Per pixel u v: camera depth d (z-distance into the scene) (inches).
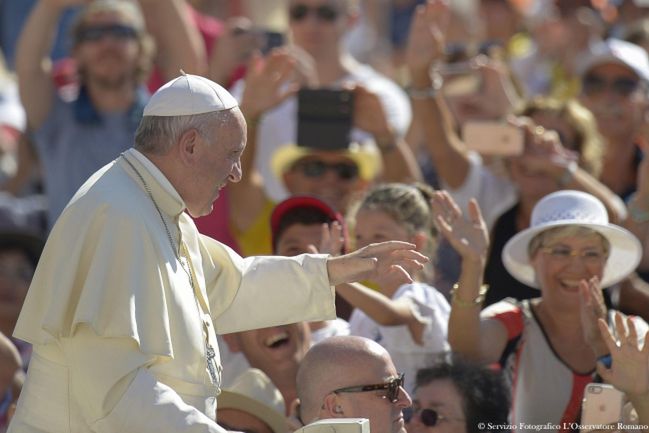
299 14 1245.1
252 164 1059.9
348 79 1253.7
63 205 1130.7
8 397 861.8
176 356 615.8
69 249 612.1
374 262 671.1
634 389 719.1
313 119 1045.8
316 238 882.1
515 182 1010.7
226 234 1077.1
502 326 837.8
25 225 1150.3
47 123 1143.6
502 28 1487.5
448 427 767.7
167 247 624.1
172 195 626.2
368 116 1061.1
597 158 1066.7
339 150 1043.9
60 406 611.2
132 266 605.0
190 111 626.5
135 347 599.5
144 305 605.6
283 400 816.9
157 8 1227.2
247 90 1050.7
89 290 596.4
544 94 1353.3
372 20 1785.2
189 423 588.7
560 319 839.7
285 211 895.1
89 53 1120.2
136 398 589.9
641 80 1169.4
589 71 1174.3
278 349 832.9
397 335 826.2
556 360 832.9
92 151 1125.1
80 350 599.5
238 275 684.7
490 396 776.3
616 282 889.5
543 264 847.7
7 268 1026.1
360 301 816.3
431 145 1090.7
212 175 631.8
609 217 1004.6
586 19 1347.2
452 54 1218.6
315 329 861.8
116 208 613.0
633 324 723.4
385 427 668.7
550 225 842.8
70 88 1179.3
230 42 1179.3
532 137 1004.6
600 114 1162.0
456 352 807.1
